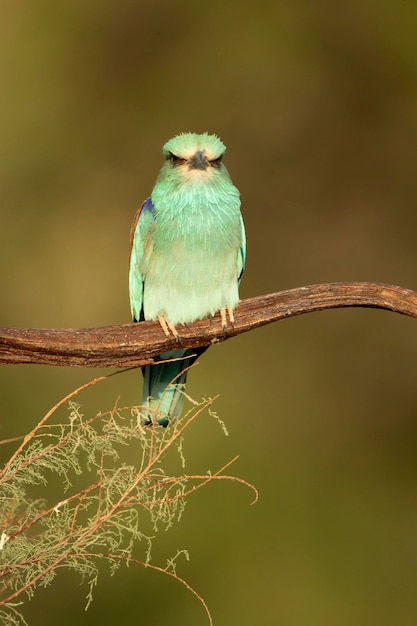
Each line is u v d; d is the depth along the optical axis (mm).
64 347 6551
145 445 5520
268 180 15008
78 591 10406
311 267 14867
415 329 14094
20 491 5227
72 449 5324
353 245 14867
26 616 10148
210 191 7711
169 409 7984
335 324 14172
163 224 7742
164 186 7863
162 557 10789
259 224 14938
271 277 14867
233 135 15031
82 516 10352
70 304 14477
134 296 8195
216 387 13484
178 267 7562
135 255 8062
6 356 6477
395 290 7074
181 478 5488
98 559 10516
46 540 5480
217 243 7613
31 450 5293
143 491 5395
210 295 7477
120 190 14930
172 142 7941
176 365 7977
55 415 12719
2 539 5098
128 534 10680
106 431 5418
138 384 12969
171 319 7469
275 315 7340
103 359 6785
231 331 7422
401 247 14820
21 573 5484
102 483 5359
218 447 12336
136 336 6902
